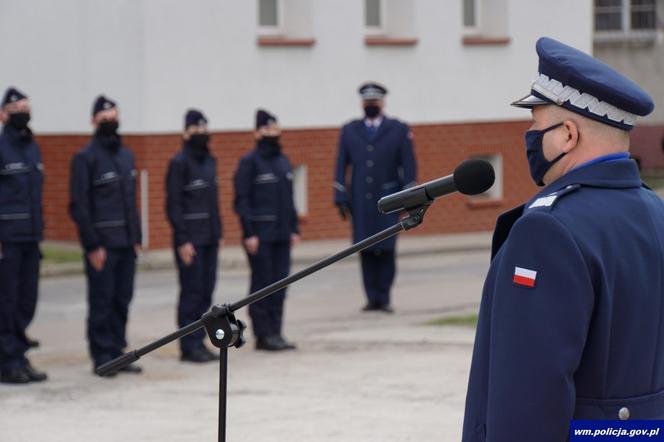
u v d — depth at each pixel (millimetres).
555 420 3600
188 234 12750
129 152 12227
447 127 26234
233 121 23328
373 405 10250
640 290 3789
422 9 25812
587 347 3707
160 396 10969
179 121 22703
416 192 4227
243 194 13500
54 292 18297
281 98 23953
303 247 23750
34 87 23234
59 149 23094
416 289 18594
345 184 16719
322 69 24453
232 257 21859
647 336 3822
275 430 9391
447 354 12758
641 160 35594
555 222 3693
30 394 11133
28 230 11523
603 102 3828
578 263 3648
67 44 22953
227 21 23156
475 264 21922
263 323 13406
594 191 3838
